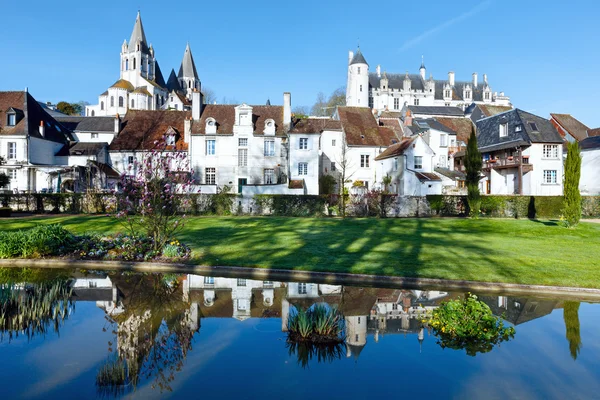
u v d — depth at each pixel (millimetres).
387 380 6406
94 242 16234
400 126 51594
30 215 28953
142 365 6797
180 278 13117
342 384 6242
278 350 7551
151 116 45562
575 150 24078
